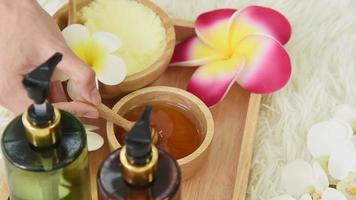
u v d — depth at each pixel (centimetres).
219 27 84
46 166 56
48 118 55
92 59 76
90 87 70
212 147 78
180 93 76
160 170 55
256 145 80
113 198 54
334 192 72
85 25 81
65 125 58
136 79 75
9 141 57
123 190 54
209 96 80
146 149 51
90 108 71
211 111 81
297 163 76
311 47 90
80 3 82
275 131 81
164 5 93
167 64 78
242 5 94
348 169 74
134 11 83
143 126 49
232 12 86
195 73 82
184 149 73
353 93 85
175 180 55
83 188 61
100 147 75
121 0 84
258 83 81
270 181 77
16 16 72
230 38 84
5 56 70
